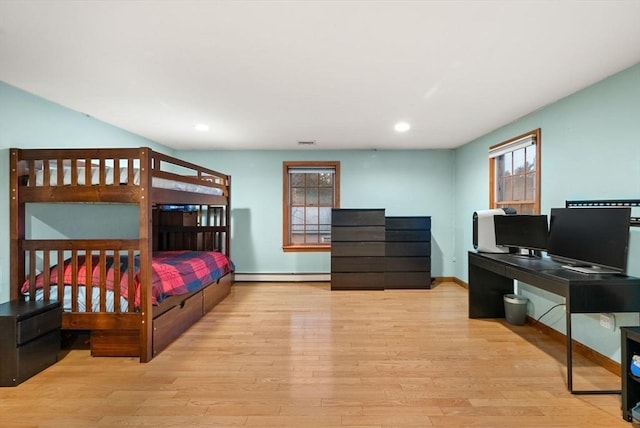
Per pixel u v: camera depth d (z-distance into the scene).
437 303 4.27
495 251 3.58
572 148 2.92
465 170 5.14
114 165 2.63
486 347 2.88
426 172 5.56
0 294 2.60
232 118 3.70
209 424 1.84
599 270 2.41
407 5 1.66
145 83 2.69
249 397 2.10
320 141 4.91
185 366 2.52
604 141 2.58
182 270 3.29
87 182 2.64
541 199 3.34
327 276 5.54
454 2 1.64
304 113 3.51
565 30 1.89
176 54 2.20
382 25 1.85
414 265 5.05
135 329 2.67
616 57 2.22
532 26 1.85
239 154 5.55
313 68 2.41
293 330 3.29
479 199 4.69
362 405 2.02
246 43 2.05
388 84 2.71
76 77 2.57
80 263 2.90
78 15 1.75
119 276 2.65
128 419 1.88
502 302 3.69
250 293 4.80
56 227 3.12
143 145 4.65
